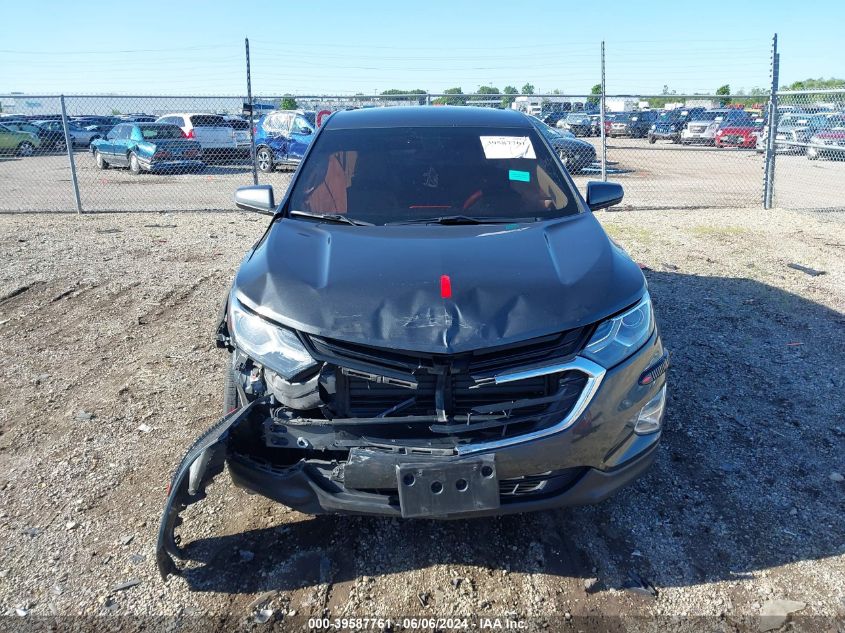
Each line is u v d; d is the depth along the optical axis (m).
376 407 2.62
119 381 4.66
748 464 3.59
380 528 3.11
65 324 5.83
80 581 2.77
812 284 6.88
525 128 4.34
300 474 2.60
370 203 3.70
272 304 2.75
